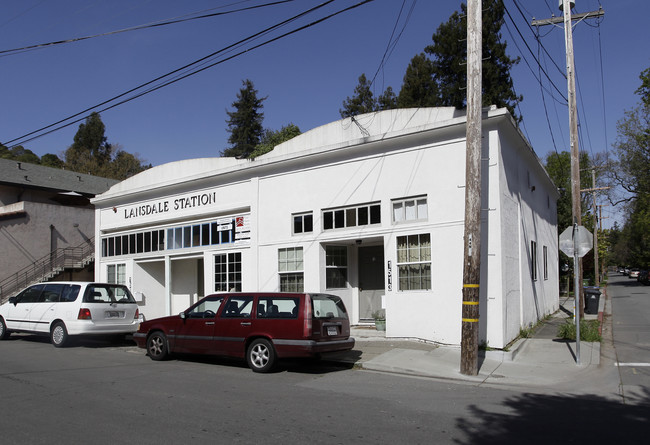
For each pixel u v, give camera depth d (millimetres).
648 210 43656
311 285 14242
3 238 25203
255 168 15859
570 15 16906
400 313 12570
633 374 9445
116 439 5453
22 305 14406
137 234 20422
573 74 16453
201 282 19734
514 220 13078
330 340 9875
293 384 8594
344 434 5699
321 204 14305
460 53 25312
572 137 16219
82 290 13344
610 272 146500
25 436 5543
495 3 24188
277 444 5328
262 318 9844
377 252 14641
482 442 5492
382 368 10008
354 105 38500
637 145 40281
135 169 63969
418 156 12578
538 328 15531
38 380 8750
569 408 7027
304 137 15188
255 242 15789
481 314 11430
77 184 33812
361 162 13609
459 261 11711
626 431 5941
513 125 12102
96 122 66750
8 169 31062
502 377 9258
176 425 6004
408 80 29141
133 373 9555
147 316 20250
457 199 11867
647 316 20344
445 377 9227
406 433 5762
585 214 44656
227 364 10758
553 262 22172
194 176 17594
